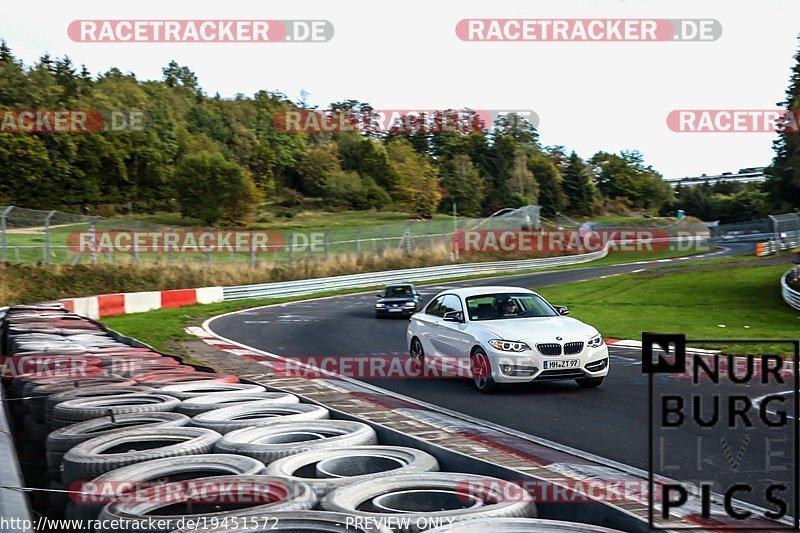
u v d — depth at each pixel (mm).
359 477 3598
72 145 70938
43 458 5777
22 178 66625
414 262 47406
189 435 4613
